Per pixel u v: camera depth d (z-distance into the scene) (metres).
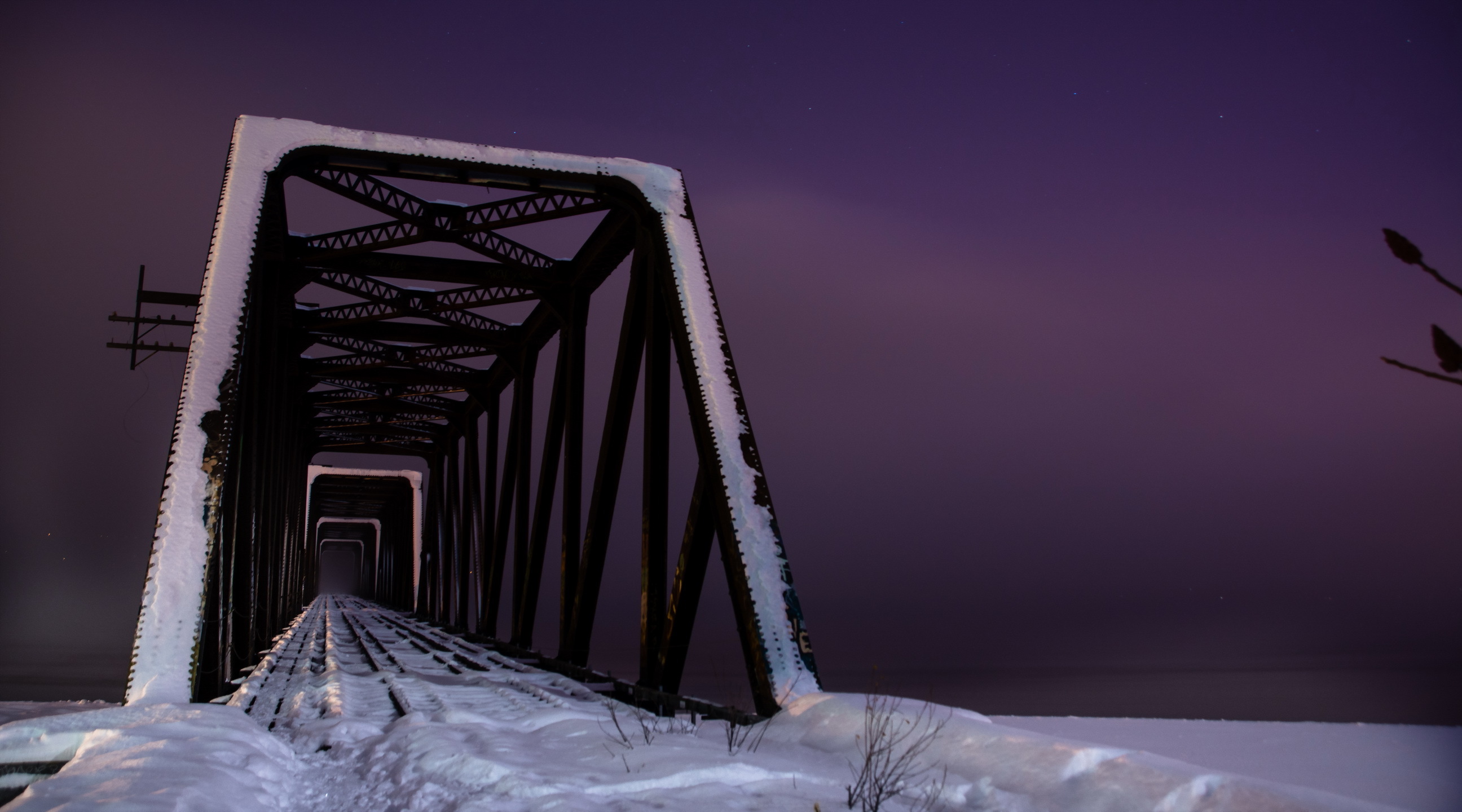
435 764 4.42
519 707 7.52
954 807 3.62
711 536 8.05
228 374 7.87
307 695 8.44
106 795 3.28
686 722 6.80
